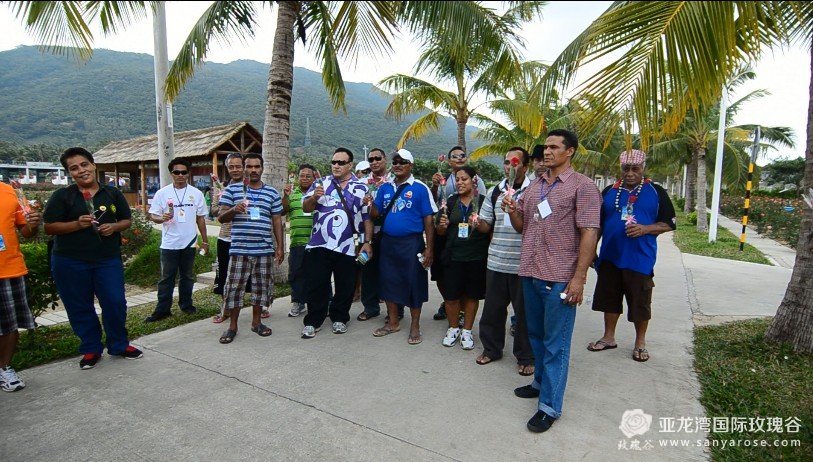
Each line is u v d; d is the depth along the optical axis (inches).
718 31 113.9
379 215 184.9
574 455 104.6
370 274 205.9
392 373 147.7
